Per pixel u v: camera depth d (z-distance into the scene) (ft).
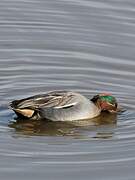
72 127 56.34
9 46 72.64
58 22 79.00
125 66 68.64
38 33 76.33
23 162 49.26
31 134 54.39
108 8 82.23
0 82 63.62
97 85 64.34
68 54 71.10
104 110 59.36
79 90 63.16
